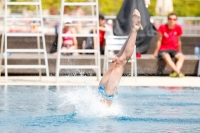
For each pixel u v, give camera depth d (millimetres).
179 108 17766
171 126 14141
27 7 52000
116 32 32188
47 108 17188
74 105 17406
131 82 27125
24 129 13453
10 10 52500
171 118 15547
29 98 19734
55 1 54844
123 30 32281
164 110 17219
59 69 28328
